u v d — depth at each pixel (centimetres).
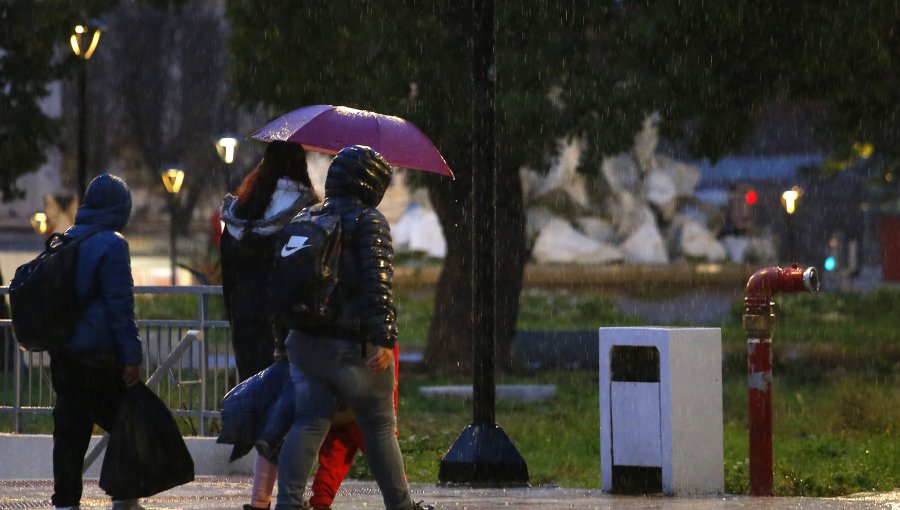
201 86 16438
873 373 6525
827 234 18500
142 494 2069
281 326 1920
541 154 5919
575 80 5769
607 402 2584
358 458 3152
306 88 6253
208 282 6844
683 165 17312
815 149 18425
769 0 5691
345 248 1748
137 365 2059
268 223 2145
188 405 3272
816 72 5788
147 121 16362
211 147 16538
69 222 12406
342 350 1744
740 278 14988
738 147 6116
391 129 2295
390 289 1742
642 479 2564
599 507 2231
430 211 17438
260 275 2177
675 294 13438
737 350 7512
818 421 4675
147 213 17088
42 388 3522
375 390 1767
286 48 6228
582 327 9612
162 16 16262
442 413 5112
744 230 17712
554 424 4641
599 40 5938
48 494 2542
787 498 2433
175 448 2091
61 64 7175
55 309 2022
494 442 2833
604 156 6297
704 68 5806
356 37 6162
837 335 8706
